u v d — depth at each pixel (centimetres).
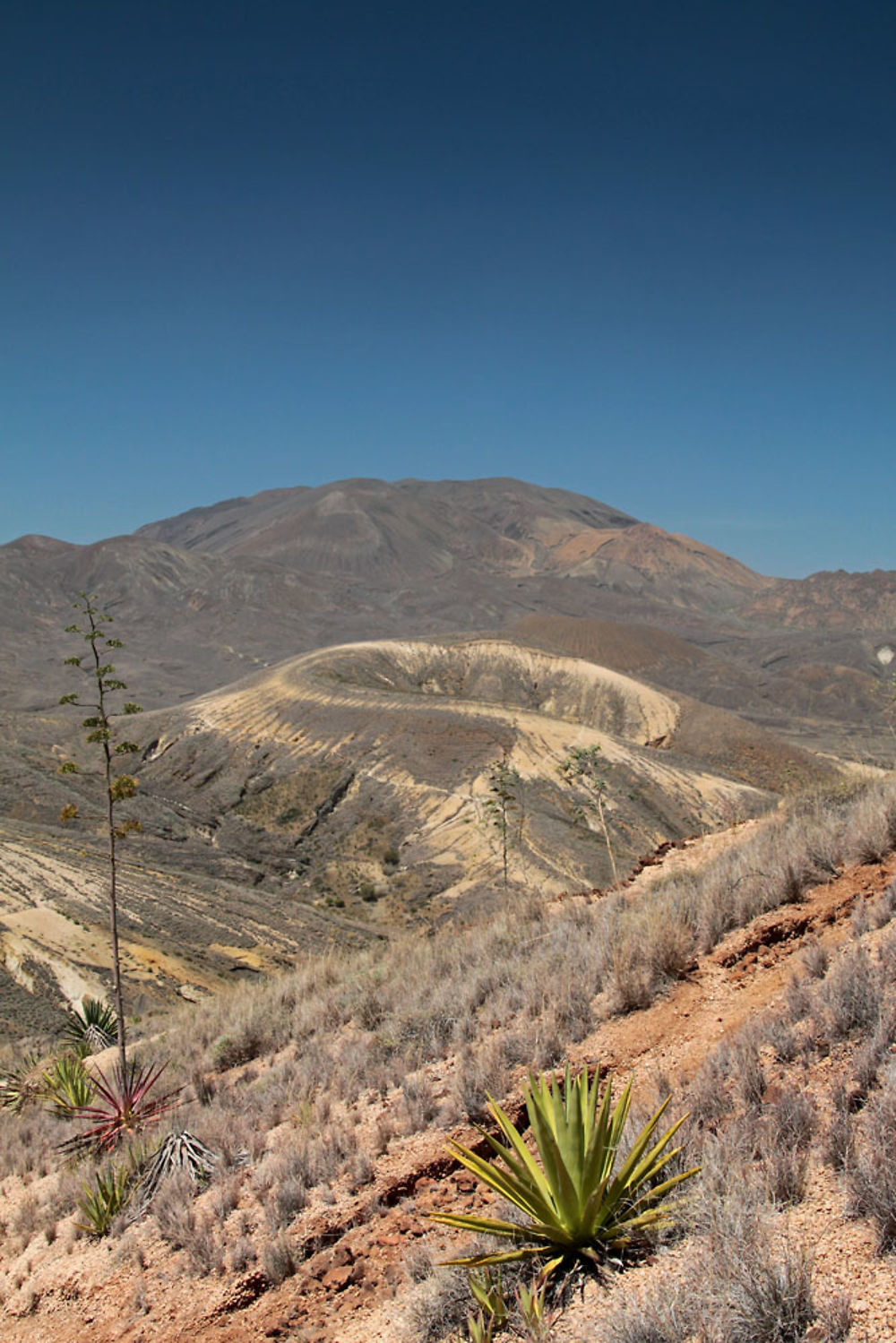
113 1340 588
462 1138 649
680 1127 519
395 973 1237
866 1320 331
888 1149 404
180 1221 694
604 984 810
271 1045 1157
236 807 9425
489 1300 426
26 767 9050
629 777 8856
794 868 852
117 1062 1373
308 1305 535
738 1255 373
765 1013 630
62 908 4481
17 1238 854
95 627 1469
